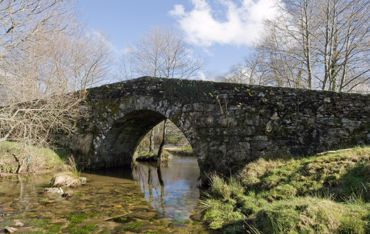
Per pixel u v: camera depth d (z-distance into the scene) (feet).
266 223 16.25
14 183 33.76
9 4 26.17
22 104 34.45
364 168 20.53
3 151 38.91
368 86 57.31
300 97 30.14
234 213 21.49
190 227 20.74
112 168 49.34
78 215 23.45
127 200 28.63
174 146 95.09
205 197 28.43
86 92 45.21
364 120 28.07
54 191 30.48
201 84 34.42
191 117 34.45
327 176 21.56
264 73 65.87
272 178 24.02
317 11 53.01
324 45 53.62
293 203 16.87
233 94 32.60
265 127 30.91
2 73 27.81
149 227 20.89
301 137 29.66
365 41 50.52
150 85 38.19
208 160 32.94
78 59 67.05
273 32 57.98
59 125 44.60
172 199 29.19
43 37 29.89
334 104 29.09
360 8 50.57
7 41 27.07
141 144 73.72
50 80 41.27
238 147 31.76
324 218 14.75
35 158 39.45
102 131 43.29
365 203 16.70
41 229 20.12
